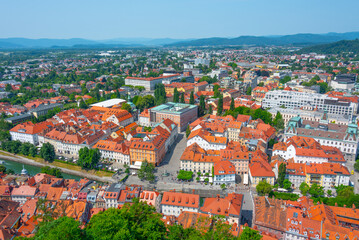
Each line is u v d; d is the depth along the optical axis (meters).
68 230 113.00
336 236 159.00
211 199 194.88
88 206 199.75
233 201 189.25
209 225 147.00
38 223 171.00
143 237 121.75
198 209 192.62
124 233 111.38
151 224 125.81
